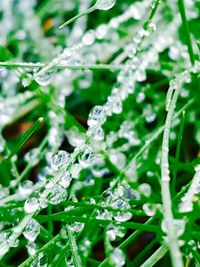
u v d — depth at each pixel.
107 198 0.15
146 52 0.21
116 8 0.24
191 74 0.17
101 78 0.23
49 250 0.14
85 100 0.22
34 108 0.22
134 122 0.19
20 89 0.23
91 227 0.16
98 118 0.15
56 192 0.14
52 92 0.21
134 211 0.14
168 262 0.17
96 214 0.15
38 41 0.23
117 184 0.15
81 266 0.13
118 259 0.13
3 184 0.19
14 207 0.15
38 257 0.14
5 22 0.24
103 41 0.23
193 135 0.21
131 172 0.16
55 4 0.25
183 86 0.20
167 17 0.22
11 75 0.22
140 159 0.17
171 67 0.20
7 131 0.22
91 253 0.18
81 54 0.22
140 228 0.14
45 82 0.16
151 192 0.17
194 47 0.20
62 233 0.14
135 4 0.22
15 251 0.17
